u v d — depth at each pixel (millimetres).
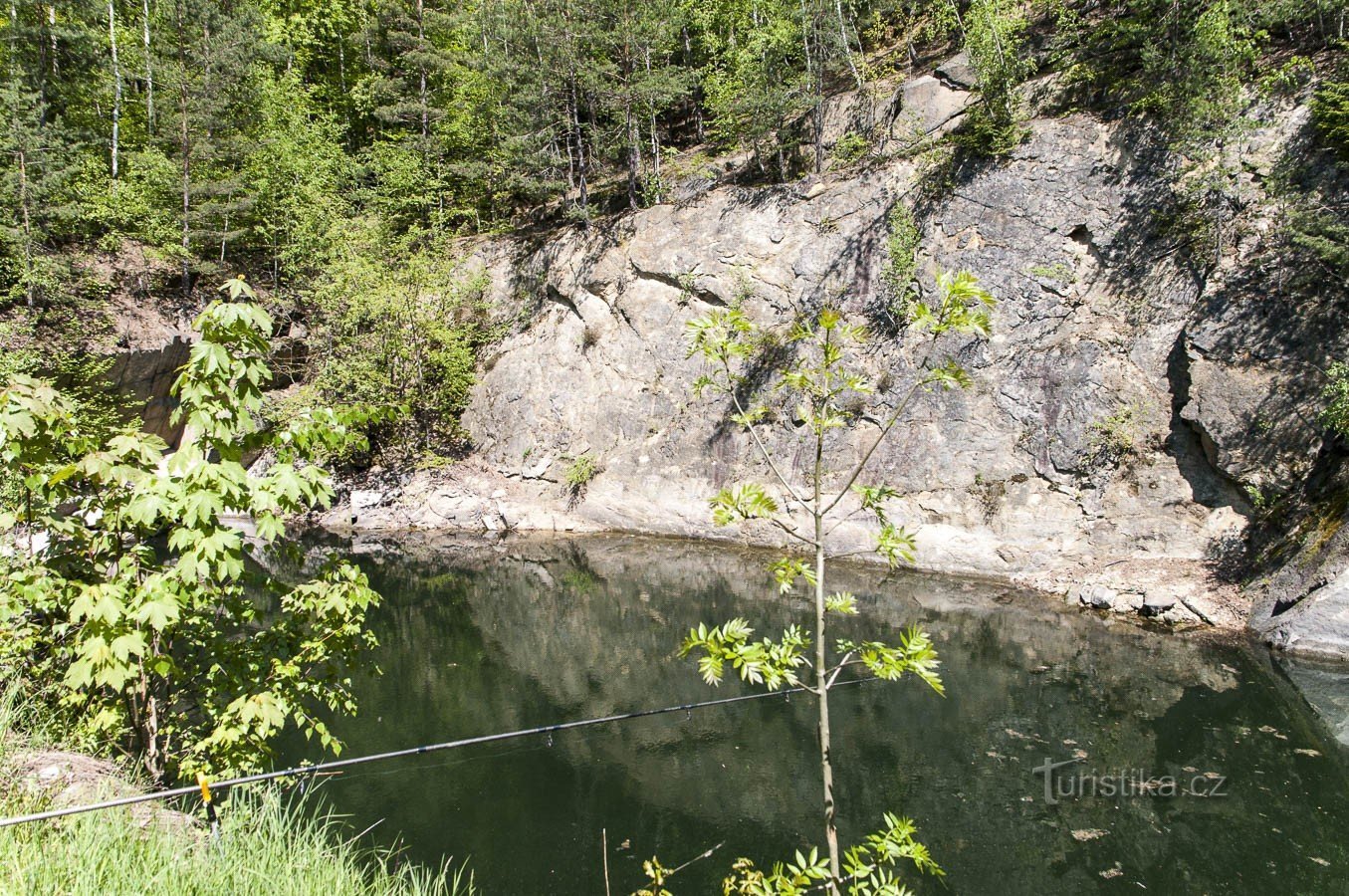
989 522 13617
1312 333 11391
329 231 21531
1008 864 5629
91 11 20594
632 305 19406
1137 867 5539
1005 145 15023
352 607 4324
